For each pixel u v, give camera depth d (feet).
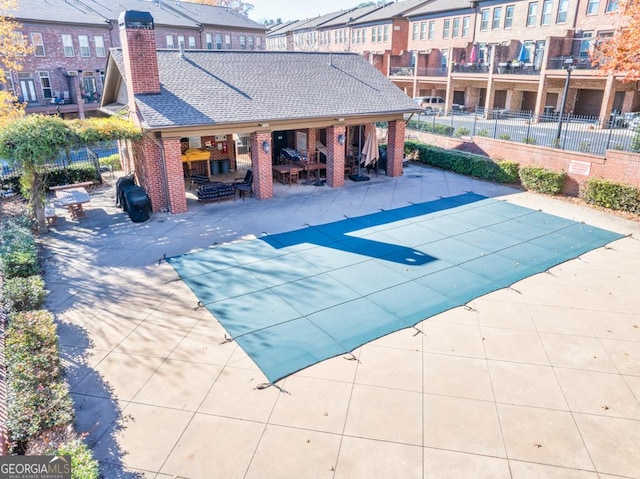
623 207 58.65
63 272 42.42
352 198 65.77
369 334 32.37
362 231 52.60
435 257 45.34
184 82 61.87
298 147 81.10
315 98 67.82
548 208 60.95
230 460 22.17
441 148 86.17
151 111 54.44
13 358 26.11
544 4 123.34
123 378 28.07
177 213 58.59
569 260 44.68
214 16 186.91
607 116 101.09
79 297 37.86
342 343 31.35
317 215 58.23
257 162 63.21
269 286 39.52
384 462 21.95
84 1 155.22
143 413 25.23
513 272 42.01
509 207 61.36
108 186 73.10
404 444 22.98
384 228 53.52
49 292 38.60
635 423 24.31
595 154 62.49
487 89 134.10
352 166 79.87
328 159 71.00
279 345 31.14
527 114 99.30
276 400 26.09
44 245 48.88
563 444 22.97
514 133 80.69
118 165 83.66
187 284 39.96
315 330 32.91
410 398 26.17
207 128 57.36
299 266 43.47
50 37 138.21
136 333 32.78
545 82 113.60
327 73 75.10
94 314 35.32
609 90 99.50
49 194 67.72
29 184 51.52
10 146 47.62
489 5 140.36
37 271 41.19
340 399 26.12
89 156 74.79
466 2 152.35
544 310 35.53
